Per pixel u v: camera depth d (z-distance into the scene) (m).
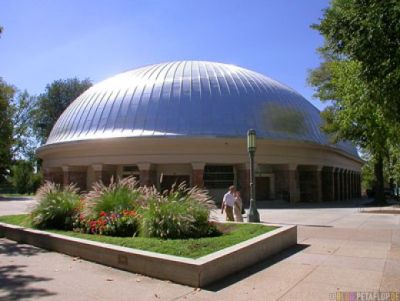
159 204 11.41
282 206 31.28
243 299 6.71
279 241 10.71
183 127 32.59
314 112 41.72
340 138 31.64
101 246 9.45
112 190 13.35
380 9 7.88
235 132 32.62
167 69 37.56
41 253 10.85
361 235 13.66
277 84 40.22
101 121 34.84
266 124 34.12
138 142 32.44
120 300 6.69
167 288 7.38
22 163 69.88
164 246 9.29
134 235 11.27
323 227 15.98
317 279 7.86
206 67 37.84
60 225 13.64
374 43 8.11
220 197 33.72
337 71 24.17
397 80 8.42
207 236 11.41
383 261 9.41
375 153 29.92
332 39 9.44
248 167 33.25
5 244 12.53
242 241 9.87
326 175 41.75
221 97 34.25
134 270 8.55
